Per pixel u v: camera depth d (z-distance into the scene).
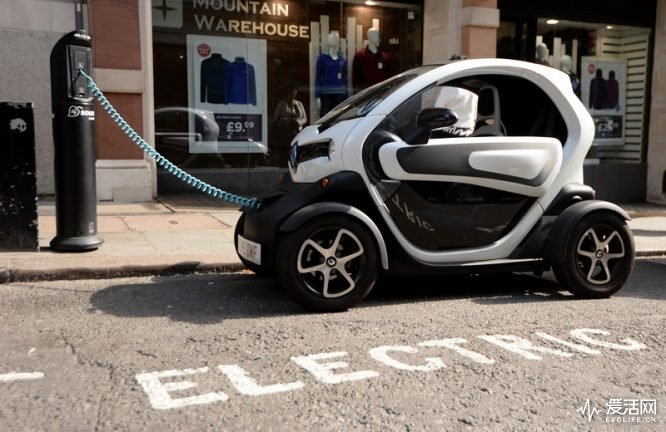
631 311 5.14
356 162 4.84
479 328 4.57
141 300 5.16
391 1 11.81
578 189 5.46
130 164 9.67
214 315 4.77
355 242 4.81
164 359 3.83
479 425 3.07
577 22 12.80
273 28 11.16
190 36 10.62
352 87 11.80
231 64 10.95
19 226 6.29
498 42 12.25
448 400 3.34
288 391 3.40
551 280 6.21
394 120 5.00
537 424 3.10
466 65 5.25
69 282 5.69
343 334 4.36
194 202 10.00
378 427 3.02
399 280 6.06
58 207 6.39
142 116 9.70
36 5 9.62
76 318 4.64
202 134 10.81
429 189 5.03
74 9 9.78
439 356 3.98
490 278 6.25
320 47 11.51
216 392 3.37
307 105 11.54
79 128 6.27
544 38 12.62
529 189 5.27
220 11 10.79
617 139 13.48
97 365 3.72
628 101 13.46
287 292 4.76
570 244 5.27
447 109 4.66
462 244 5.20
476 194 5.16
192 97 10.71
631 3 13.05
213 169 10.93
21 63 9.64
